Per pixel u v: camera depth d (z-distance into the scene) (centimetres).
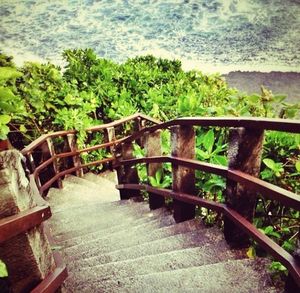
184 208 331
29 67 653
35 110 619
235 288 202
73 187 624
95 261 275
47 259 153
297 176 272
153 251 277
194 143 317
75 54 963
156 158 366
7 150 130
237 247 254
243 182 219
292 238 260
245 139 224
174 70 1023
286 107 304
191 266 243
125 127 797
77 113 662
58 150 683
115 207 484
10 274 141
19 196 133
